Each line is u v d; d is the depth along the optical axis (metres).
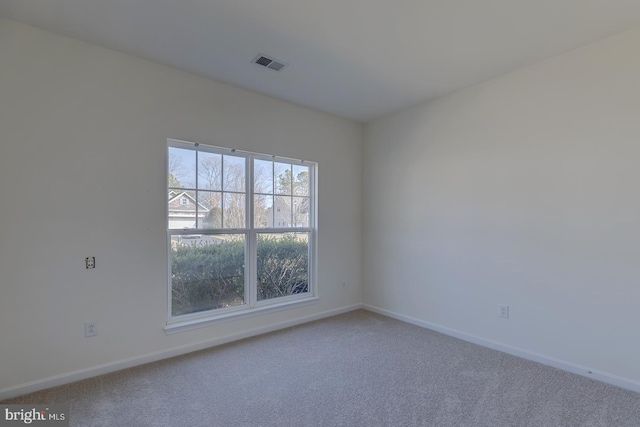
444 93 3.37
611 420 1.93
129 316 2.60
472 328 3.17
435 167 3.50
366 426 1.88
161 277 2.76
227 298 3.27
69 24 2.21
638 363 2.25
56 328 2.30
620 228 2.33
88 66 2.44
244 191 3.38
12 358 2.16
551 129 2.66
